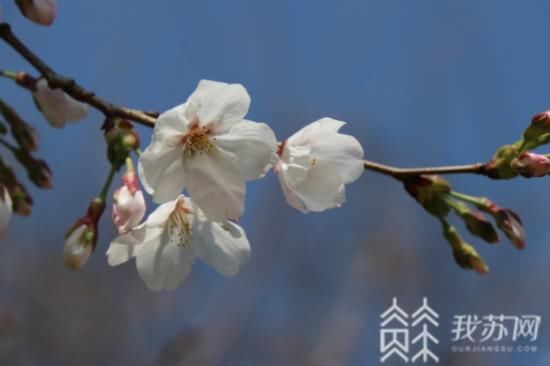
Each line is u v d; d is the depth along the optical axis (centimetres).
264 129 89
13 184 94
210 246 91
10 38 92
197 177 89
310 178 91
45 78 92
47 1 93
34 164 95
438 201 93
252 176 89
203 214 91
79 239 90
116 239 90
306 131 90
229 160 89
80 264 90
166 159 89
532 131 91
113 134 91
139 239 89
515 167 91
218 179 89
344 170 91
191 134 89
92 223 90
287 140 90
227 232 91
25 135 95
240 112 89
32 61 92
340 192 91
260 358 154
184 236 91
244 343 154
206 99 89
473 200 93
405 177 92
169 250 91
